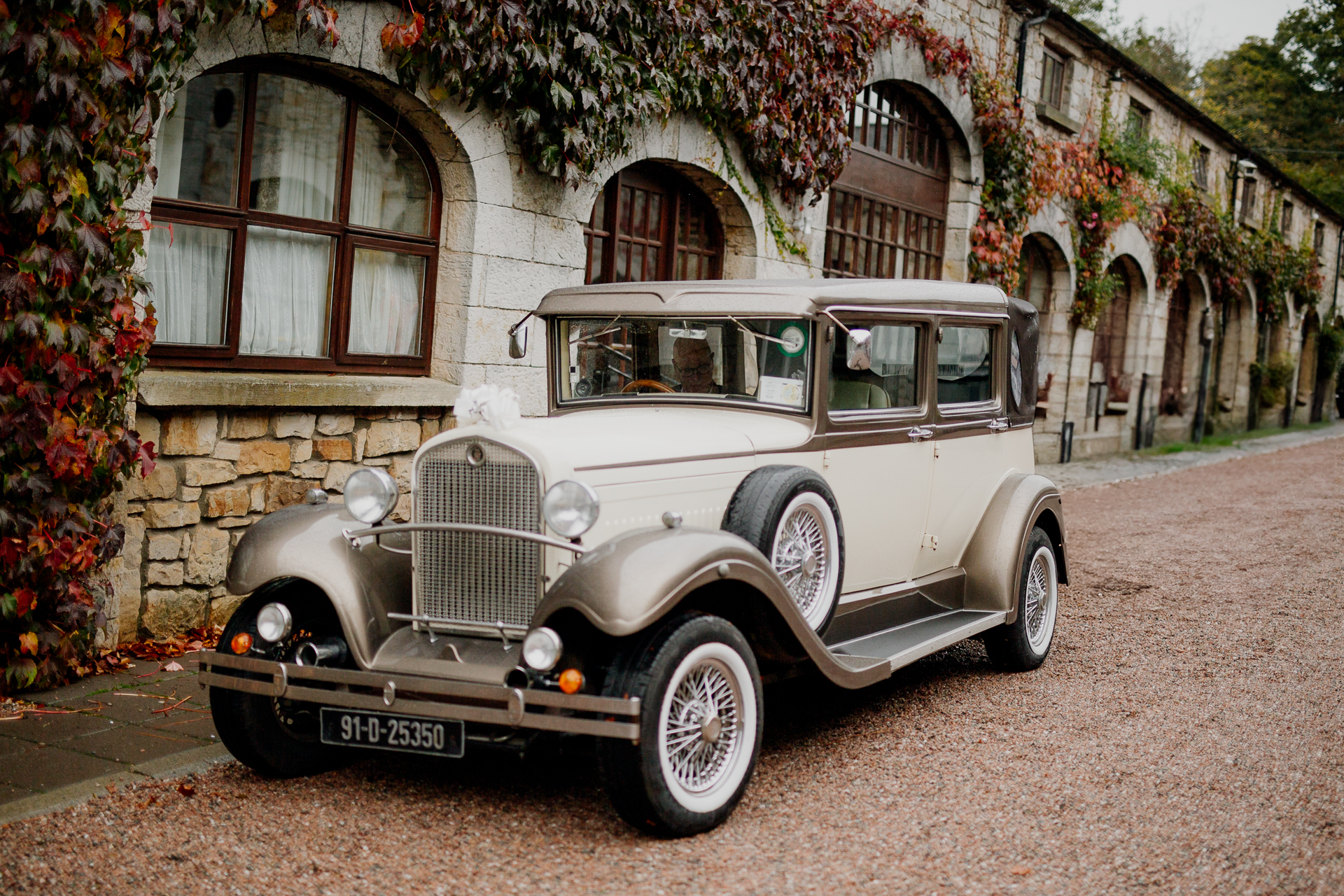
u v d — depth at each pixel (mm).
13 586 4578
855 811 3682
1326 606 7254
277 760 3857
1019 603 5453
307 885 3068
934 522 5180
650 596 3260
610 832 3477
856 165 10578
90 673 4988
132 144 4832
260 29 5520
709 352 4613
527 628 3602
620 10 6984
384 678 3502
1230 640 6289
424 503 3785
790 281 4730
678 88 7648
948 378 5277
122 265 4809
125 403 4930
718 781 3574
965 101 11852
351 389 6113
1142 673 5578
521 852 3312
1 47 4211
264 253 6055
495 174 6785
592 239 7965
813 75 9023
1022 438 6031
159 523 5418
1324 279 28766
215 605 5750
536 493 3570
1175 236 17594
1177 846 3436
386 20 6059
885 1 10289
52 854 3223
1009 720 4754
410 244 6688
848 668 4035
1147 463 16219
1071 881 3170
